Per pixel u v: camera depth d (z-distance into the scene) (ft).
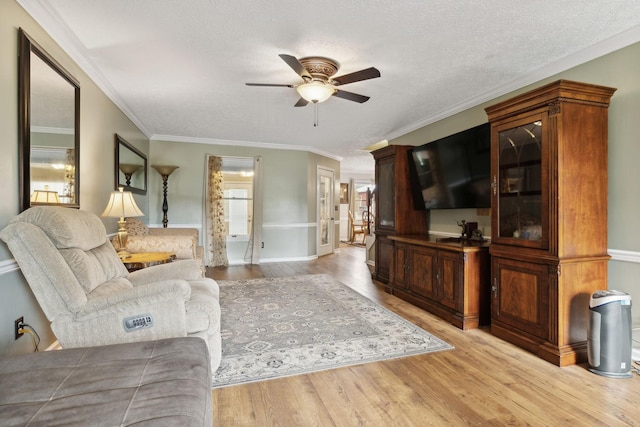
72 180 8.48
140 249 11.23
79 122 8.85
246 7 6.94
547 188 7.77
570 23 7.46
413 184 14.66
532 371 7.25
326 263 21.33
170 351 4.52
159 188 19.49
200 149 20.21
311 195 23.13
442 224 14.32
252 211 21.29
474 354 8.09
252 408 5.90
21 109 6.39
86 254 6.55
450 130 13.94
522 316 8.49
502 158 9.16
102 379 3.80
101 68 9.93
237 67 9.86
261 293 13.61
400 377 6.98
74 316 5.44
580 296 7.68
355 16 7.25
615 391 6.45
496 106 9.08
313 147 22.74
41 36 7.26
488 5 6.82
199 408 3.40
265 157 21.52
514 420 5.58
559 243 7.52
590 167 7.77
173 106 13.55
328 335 9.19
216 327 6.64
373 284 15.47
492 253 9.36
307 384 6.70
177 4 6.84
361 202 37.55
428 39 8.20
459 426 5.42
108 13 7.15
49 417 3.11
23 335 6.47
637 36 7.63
